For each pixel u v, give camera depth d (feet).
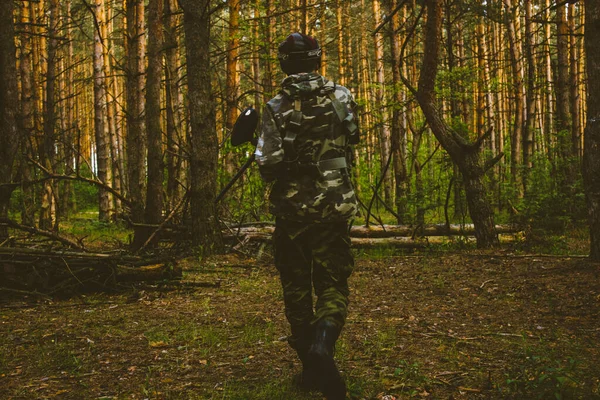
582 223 37.06
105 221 49.44
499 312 15.15
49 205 40.52
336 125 8.96
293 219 8.80
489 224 28.63
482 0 53.11
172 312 15.88
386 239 29.04
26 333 13.75
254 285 19.75
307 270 9.36
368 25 72.64
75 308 16.63
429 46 28.48
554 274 19.61
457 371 10.46
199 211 26.71
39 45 56.70
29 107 35.99
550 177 41.04
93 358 11.69
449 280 19.85
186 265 23.86
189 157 27.45
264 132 8.78
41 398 9.56
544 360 10.66
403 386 9.65
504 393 9.36
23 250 18.29
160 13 31.19
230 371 10.77
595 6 21.20
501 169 53.52
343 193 8.84
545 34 63.67
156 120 30.37
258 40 42.65
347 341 12.51
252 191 34.99
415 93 29.73
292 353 11.82
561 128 46.57
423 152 63.21
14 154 25.41
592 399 8.96
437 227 30.68
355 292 18.30
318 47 9.40
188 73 27.17
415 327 13.70
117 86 95.55
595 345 11.91
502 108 85.46
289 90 8.81
